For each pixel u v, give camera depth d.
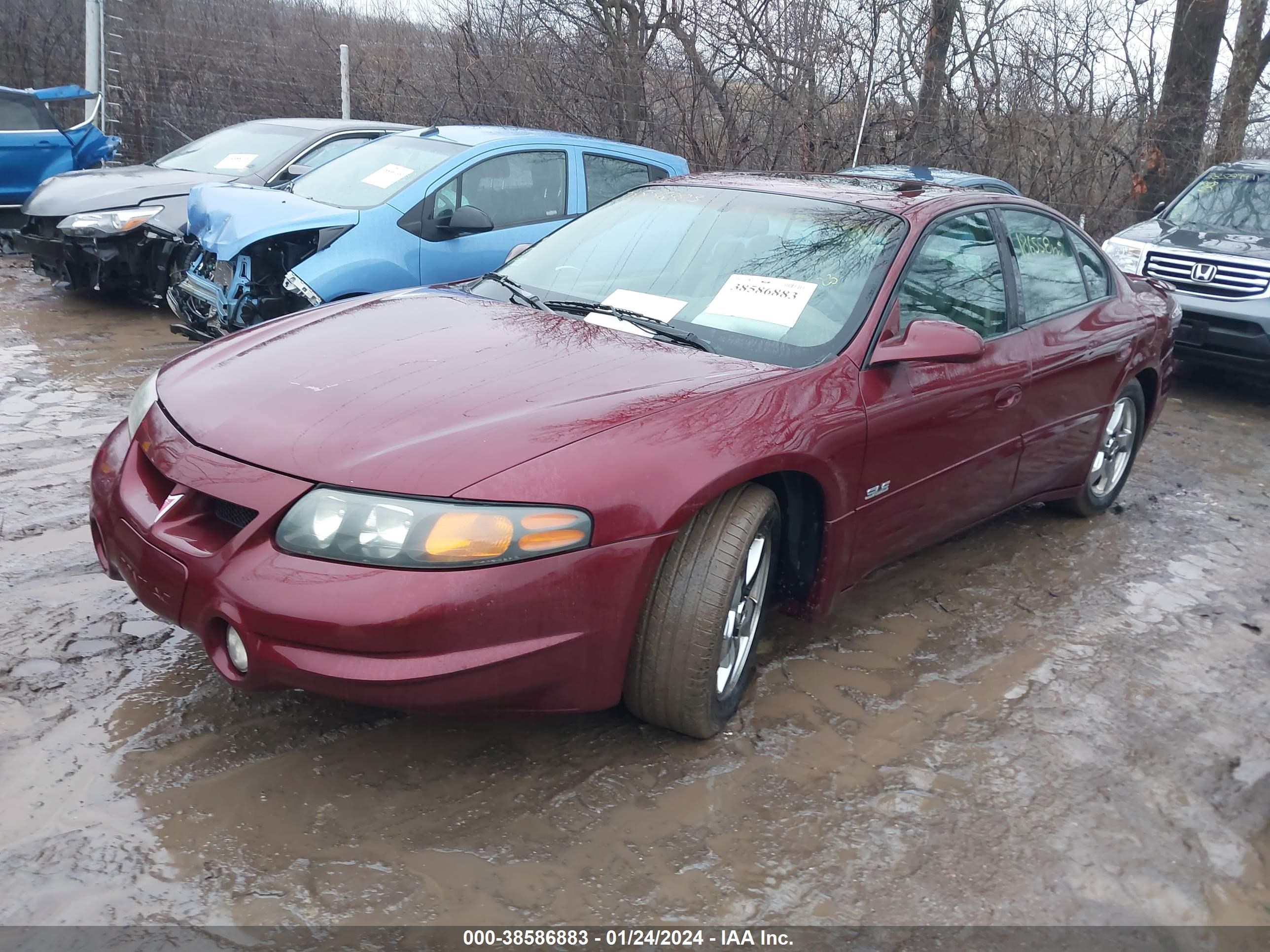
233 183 7.96
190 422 2.84
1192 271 8.10
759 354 3.34
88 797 2.59
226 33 13.76
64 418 5.38
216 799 2.62
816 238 3.74
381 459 2.55
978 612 4.08
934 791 2.92
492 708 2.62
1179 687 3.64
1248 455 6.77
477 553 2.46
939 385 3.57
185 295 6.40
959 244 3.94
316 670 2.44
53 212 7.74
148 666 3.17
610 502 2.62
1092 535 5.04
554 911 2.36
